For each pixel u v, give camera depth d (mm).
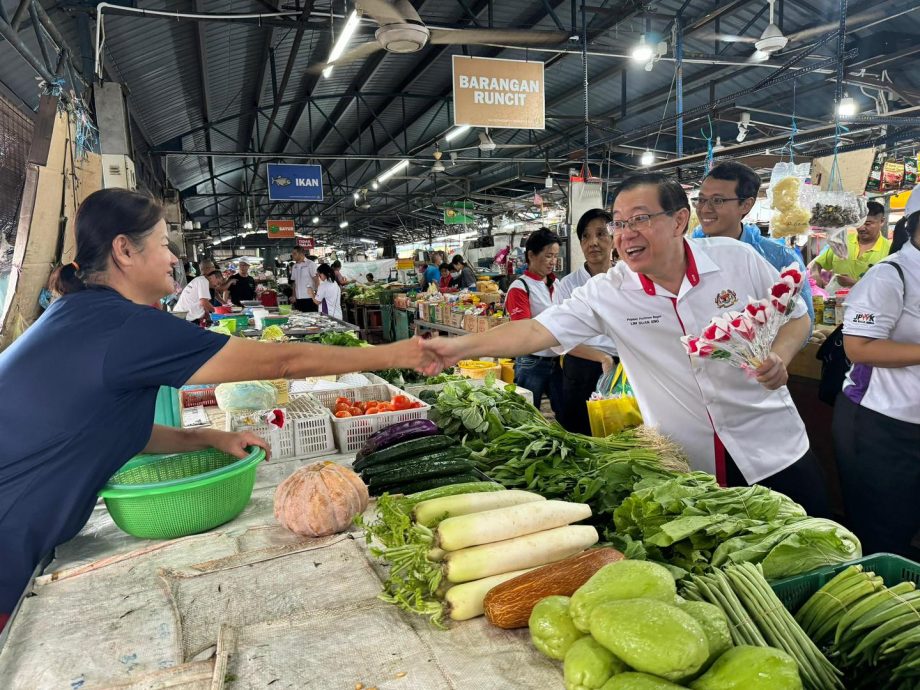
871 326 2373
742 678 938
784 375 1755
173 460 2121
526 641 1250
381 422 2691
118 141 5945
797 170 4219
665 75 11367
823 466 4172
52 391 1508
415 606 1338
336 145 18688
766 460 2184
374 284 20750
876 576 1264
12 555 1558
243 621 1373
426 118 16062
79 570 1608
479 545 1399
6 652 1268
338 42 5984
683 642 941
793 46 8508
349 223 40719
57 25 6121
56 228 3207
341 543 1715
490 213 28422
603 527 1751
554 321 2275
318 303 10656
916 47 7000
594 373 3818
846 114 6270
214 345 1633
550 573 1316
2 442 1522
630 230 1939
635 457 1912
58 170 3213
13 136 4555
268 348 1709
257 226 33656
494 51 10641
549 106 13508
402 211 33750
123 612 1413
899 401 2473
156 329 1558
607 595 1095
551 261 4051
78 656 1251
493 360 4941
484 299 10102
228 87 11164
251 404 2518
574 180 8562
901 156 9852
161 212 1749
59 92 3209
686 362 2137
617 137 9055
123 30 6918
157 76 8930
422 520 1497
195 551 1715
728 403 2139
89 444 1586
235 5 7648
